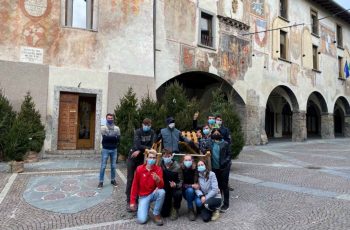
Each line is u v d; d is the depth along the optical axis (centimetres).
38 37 1240
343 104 3078
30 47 1226
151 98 1371
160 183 562
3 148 1073
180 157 628
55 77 1252
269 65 2125
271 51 2150
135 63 1381
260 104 2030
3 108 1105
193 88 2100
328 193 761
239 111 1930
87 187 785
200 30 1719
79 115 1337
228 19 1848
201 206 574
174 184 575
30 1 1238
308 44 2533
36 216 583
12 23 1209
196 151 648
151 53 1420
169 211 590
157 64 1513
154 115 1134
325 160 1355
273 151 1686
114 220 572
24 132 950
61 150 1252
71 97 1292
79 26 1324
